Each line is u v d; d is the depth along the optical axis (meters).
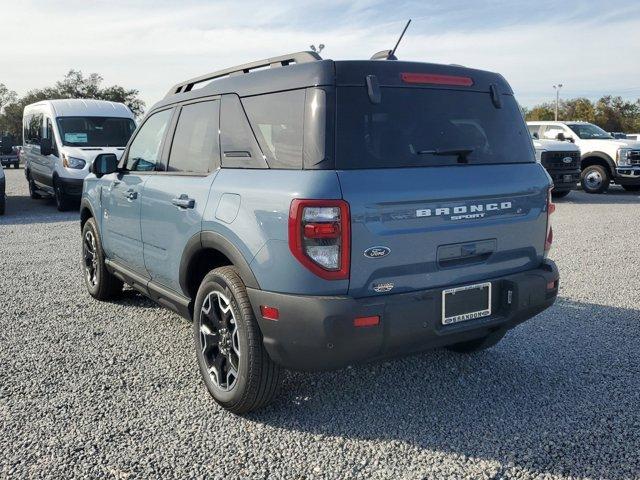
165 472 3.07
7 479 3.01
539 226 3.86
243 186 3.49
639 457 3.14
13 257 8.53
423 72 3.55
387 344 3.20
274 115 3.49
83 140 14.18
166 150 4.59
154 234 4.52
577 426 3.48
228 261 3.88
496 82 3.91
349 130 3.22
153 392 4.00
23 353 4.69
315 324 3.08
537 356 4.54
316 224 3.05
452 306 3.42
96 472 3.07
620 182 16.47
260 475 3.04
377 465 3.12
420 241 3.28
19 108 66.19
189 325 5.35
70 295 6.40
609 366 4.33
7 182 24.83
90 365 4.45
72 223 11.91
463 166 3.54
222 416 3.66
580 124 17.83
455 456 3.19
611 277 6.89
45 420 3.61
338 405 3.79
